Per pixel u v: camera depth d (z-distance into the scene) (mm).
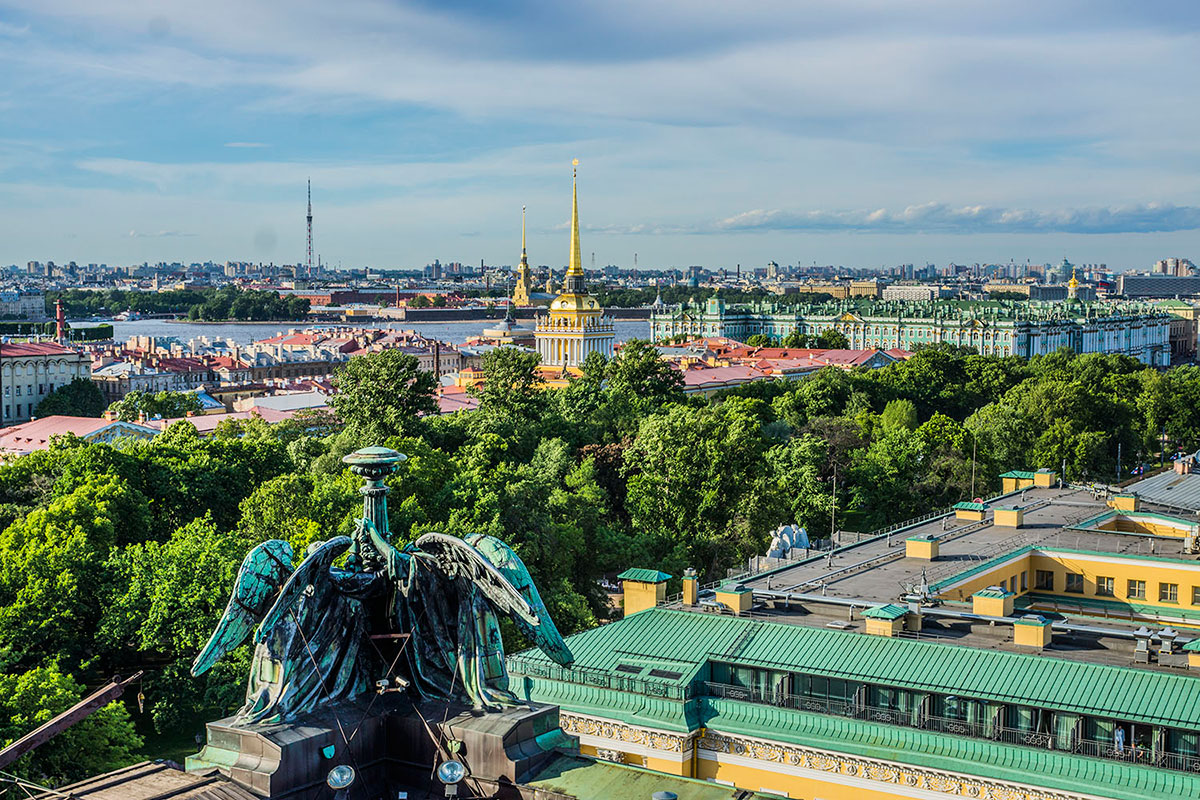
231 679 100188
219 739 35438
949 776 74188
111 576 112812
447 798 34375
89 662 105062
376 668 37969
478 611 37594
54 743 82625
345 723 35812
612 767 36125
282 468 168875
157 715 102375
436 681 37812
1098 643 83812
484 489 140000
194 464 156750
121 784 34000
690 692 83000
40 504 146625
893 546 120750
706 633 88438
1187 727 71312
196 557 107875
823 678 81375
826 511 181750
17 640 101688
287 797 34219
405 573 37812
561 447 196500
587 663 86750
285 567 36469
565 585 126312
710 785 35469
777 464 187125
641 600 97188
